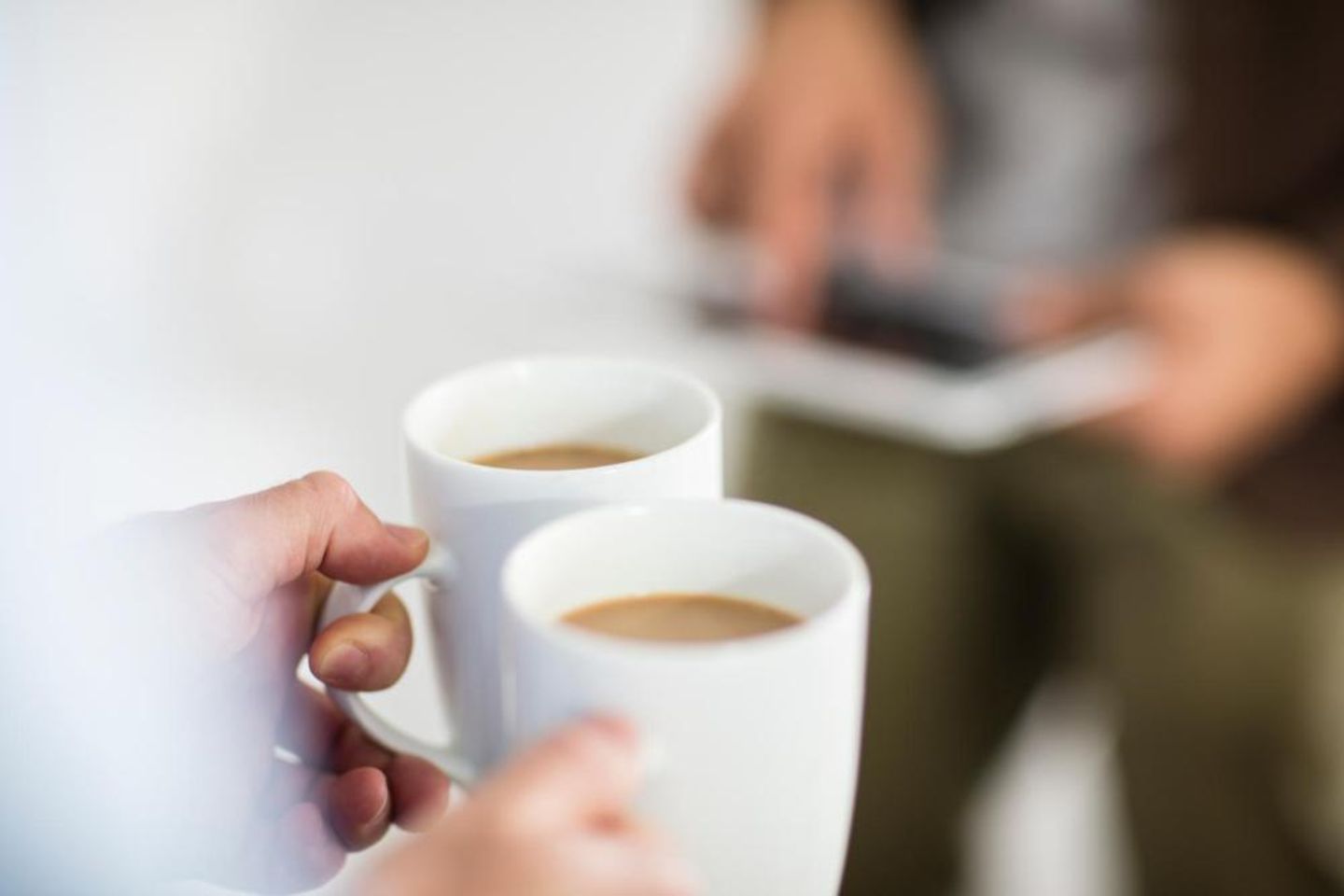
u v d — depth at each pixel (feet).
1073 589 3.95
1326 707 3.71
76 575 1.61
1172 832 3.80
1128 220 4.52
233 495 4.32
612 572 1.47
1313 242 3.80
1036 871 3.92
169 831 1.67
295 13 6.45
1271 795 3.75
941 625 3.99
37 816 1.55
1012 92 4.56
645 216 6.49
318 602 1.82
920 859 3.92
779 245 4.24
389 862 1.15
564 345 4.05
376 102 6.53
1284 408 3.71
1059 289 3.93
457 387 1.79
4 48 6.22
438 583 1.61
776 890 1.33
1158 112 4.32
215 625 1.64
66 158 6.32
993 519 3.99
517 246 6.22
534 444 1.84
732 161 4.77
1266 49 3.82
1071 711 4.13
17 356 5.07
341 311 5.81
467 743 1.71
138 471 4.39
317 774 1.89
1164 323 3.79
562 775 1.17
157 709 1.62
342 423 4.80
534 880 1.13
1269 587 3.71
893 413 3.46
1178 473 3.81
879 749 3.95
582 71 6.50
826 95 4.58
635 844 1.18
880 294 3.82
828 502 4.03
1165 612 3.79
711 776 1.25
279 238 6.40
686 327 3.77
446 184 6.64
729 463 4.11
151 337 5.59
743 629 1.43
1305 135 3.81
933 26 4.64
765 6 4.81
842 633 1.27
